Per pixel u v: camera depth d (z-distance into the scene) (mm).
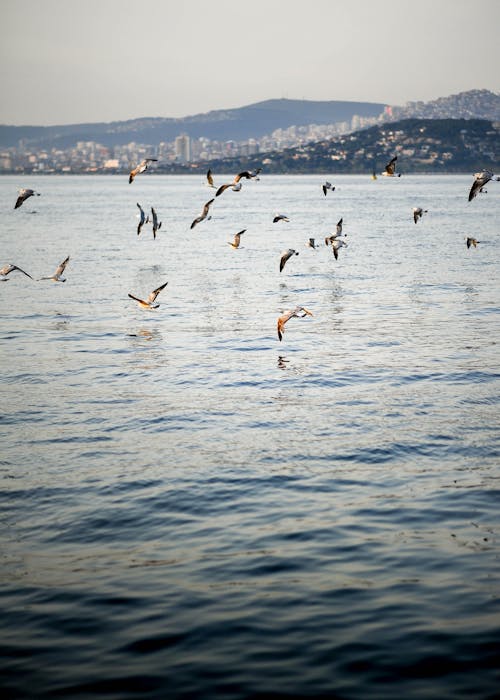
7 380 32875
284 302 52938
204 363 35875
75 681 12875
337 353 37719
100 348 39125
